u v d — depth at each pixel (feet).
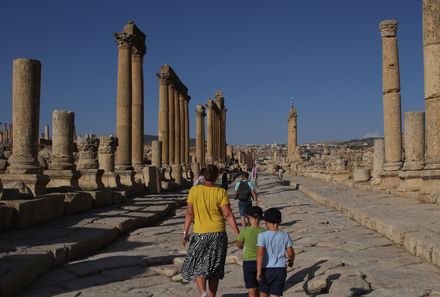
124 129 100.68
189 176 161.48
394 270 31.24
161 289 29.40
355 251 38.29
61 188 61.93
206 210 25.52
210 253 24.91
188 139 188.24
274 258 23.73
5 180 52.21
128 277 32.09
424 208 57.62
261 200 94.99
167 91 151.33
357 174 118.62
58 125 67.36
